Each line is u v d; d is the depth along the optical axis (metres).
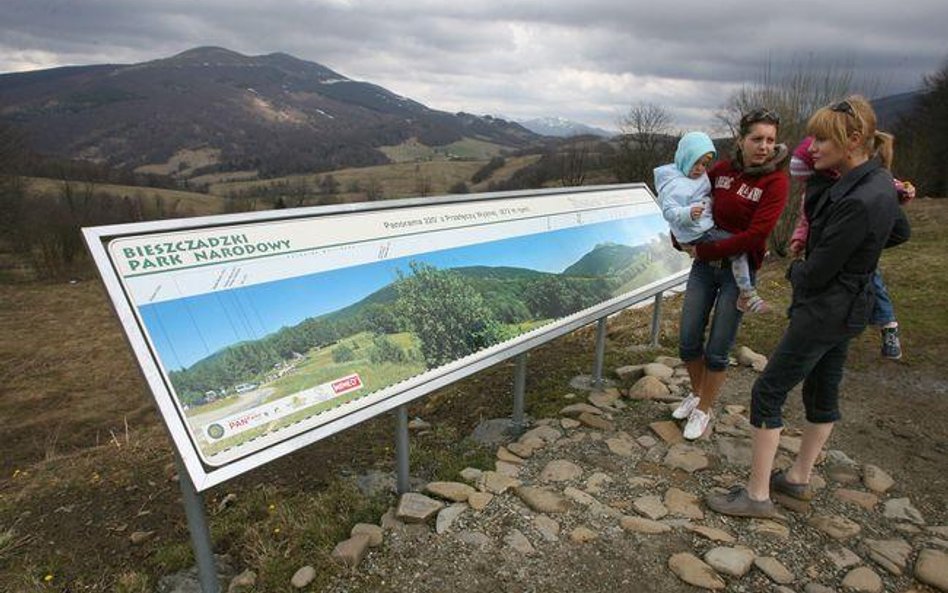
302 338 2.45
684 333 3.60
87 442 8.69
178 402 2.00
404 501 2.86
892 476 3.23
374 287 2.83
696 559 2.50
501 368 5.32
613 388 4.48
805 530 2.74
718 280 3.41
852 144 2.21
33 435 9.09
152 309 2.03
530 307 3.64
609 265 4.47
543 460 3.42
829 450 3.48
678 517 2.83
